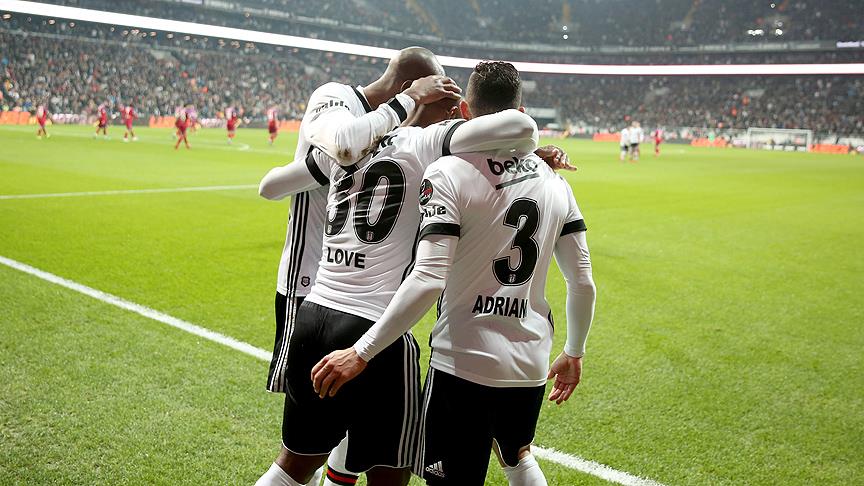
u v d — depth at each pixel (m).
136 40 49.62
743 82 59.19
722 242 10.25
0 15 43.69
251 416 3.82
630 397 4.38
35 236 8.45
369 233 2.30
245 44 55.62
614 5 65.62
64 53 44.00
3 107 37.69
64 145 24.17
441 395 2.29
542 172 2.32
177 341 4.98
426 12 66.12
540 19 66.75
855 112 51.38
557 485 3.26
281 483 2.39
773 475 3.43
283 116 50.78
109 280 6.57
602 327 5.87
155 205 11.59
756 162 30.73
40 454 3.29
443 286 2.10
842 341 5.69
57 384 4.10
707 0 62.59
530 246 2.27
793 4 58.75
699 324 6.05
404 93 2.32
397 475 2.43
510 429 2.36
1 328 5.04
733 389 4.57
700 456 3.61
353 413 2.34
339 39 58.12
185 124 25.38
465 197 2.16
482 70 2.30
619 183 18.84
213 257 7.84
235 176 16.64
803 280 7.93
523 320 2.31
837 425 4.05
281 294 2.65
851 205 15.44
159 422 3.68
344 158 2.20
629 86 63.09
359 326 2.28
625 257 8.88
